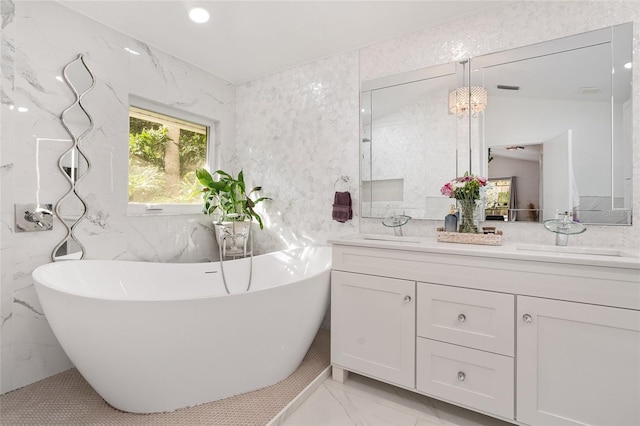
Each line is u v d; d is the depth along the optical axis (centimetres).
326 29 215
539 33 179
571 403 124
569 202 170
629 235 157
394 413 157
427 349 155
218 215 290
